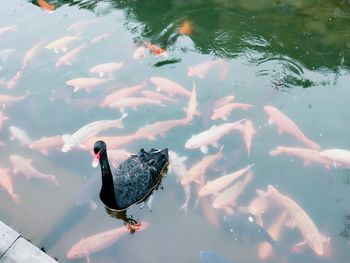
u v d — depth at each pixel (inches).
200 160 241.4
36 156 250.5
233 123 251.9
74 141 247.3
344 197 221.9
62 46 330.6
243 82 294.8
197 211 215.3
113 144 247.3
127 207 220.8
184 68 309.6
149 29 352.8
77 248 193.9
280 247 197.8
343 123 261.6
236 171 233.3
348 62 312.0
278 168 235.6
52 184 234.1
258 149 245.6
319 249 193.5
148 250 199.6
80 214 216.5
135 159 228.7
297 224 206.2
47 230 209.8
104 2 394.6
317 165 236.5
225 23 356.5
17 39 347.6
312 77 299.3
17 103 287.1
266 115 267.7
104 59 319.9
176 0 390.0
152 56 319.9
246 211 213.9
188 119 260.2
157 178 233.0
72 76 305.1
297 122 262.7
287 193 222.8
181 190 226.8
